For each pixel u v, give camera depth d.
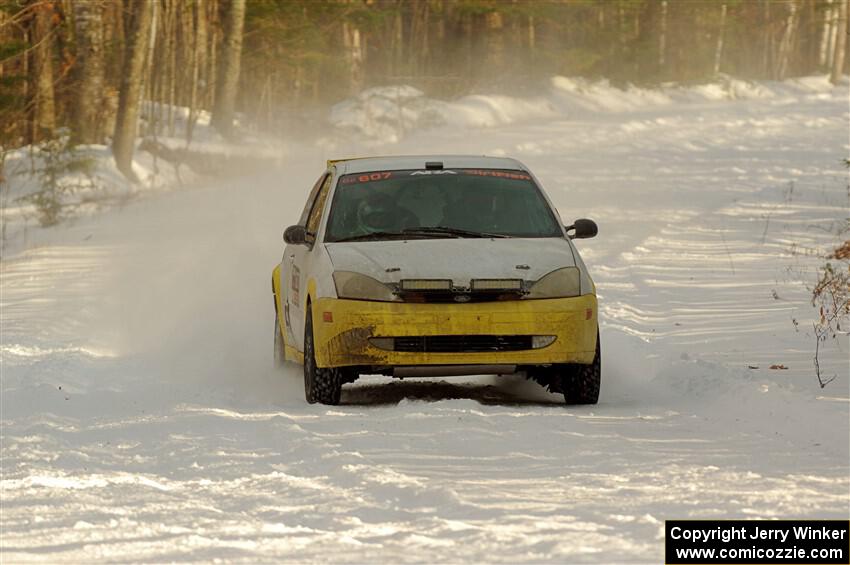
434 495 20.30
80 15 133.50
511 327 32.25
